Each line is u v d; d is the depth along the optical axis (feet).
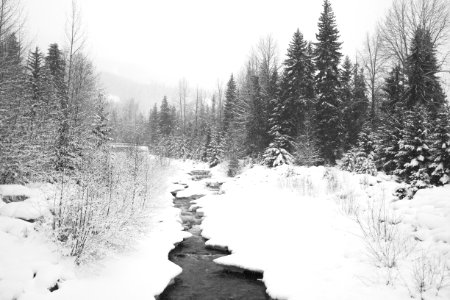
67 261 22.58
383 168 63.87
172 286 26.66
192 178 102.63
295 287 23.71
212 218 47.32
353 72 108.99
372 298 19.93
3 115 35.42
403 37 94.94
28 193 29.68
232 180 77.30
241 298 24.93
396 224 26.63
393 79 87.40
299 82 90.27
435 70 80.48
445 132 40.93
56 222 24.50
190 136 186.50
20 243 22.15
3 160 32.68
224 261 30.99
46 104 45.91
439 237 22.45
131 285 23.36
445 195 26.81
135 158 46.55
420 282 19.43
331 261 25.57
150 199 46.06
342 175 54.03
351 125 92.73
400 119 63.57
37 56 93.15
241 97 129.90
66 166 37.42
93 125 53.36
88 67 76.64
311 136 88.02
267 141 100.17
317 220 34.06
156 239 35.94
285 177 60.03
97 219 25.31
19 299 17.71
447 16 89.92
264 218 40.91
